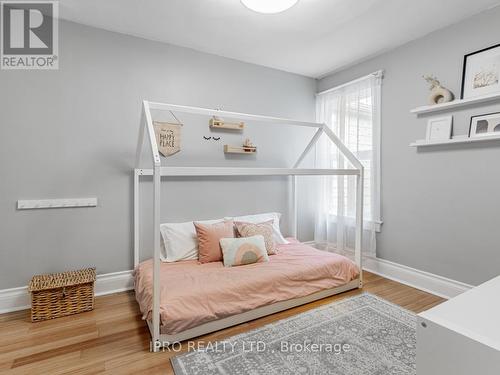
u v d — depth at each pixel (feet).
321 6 7.21
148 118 6.46
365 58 10.41
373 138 10.07
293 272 7.75
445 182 8.27
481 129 7.39
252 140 11.02
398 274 9.53
